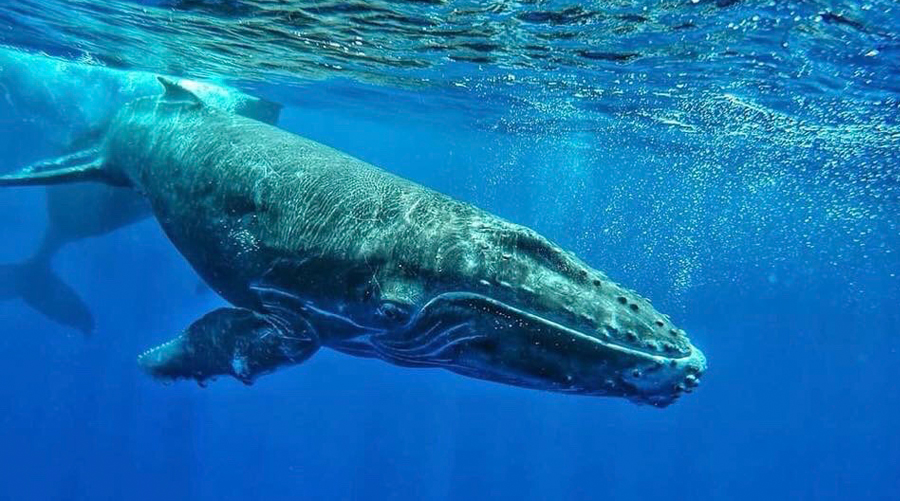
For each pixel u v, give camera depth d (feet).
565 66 47.75
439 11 35.76
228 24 41.27
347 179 19.71
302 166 20.45
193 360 22.57
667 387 15.83
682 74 47.11
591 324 15.87
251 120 24.73
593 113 66.49
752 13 32.94
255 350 20.77
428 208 18.38
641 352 15.69
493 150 112.06
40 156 67.56
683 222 117.19
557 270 16.72
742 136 66.39
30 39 49.19
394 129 108.27
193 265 23.18
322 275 18.44
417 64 50.80
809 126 57.67
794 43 37.11
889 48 35.86
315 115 101.30
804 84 45.44
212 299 92.84
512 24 37.70
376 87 65.26
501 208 153.58
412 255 17.37
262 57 50.78
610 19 35.63
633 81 50.67
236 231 20.59
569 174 114.21
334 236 18.48
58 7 40.32
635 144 81.35
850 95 46.62
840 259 136.67
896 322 218.59
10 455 161.48
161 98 27.99
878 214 95.25
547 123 76.28
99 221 56.75
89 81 57.98
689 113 60.44
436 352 17.52
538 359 16.07
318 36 43.27
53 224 60.64
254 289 20.04
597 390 16.06
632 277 128.67
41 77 59.72
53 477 156.97
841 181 78.28
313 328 19.33
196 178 22.38
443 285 16.85
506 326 16.19
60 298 69.82
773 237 118.11
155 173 24.75
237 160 21.56
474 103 69.00
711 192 100.37
